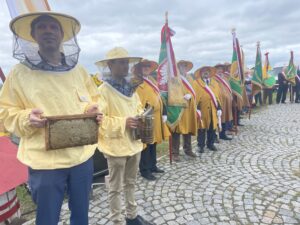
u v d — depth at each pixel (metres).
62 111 2.04
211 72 6.69
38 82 1.98
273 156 6.02
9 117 2.01
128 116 2.94
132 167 3.20
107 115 2.98
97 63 3.08
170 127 5.62
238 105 8.26
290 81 15.02
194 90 6.29
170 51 5.43
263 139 7.48
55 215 2.14
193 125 5.95
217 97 6.64
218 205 3.93
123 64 3.04
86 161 2.29
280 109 12.83
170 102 5.44
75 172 2.20
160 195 4.29
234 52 8.16
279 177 4.87
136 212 3.33
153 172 5.24
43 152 2.04
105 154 3.03
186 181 4.82
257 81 11.28
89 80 2.47
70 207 2.33
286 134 7.93
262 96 15.07
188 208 3.86
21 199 4.29
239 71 8.22
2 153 2.62
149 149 5.06
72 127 1.97
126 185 3.25
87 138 2.05
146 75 4.90
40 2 2.66
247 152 6.38
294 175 4.93
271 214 3.64
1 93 2.06
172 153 6.00
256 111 12.52
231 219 3.55
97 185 4.72
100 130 2.83
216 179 4.87
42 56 2.02
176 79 5.48
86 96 2.28
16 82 2.02
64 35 2.12
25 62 2.01
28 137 2.08
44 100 1.99
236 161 5.79
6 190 2.35
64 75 2.08
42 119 1.89
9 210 2.57
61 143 1.94
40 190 2.06
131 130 3.05
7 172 2.46
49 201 2.09
